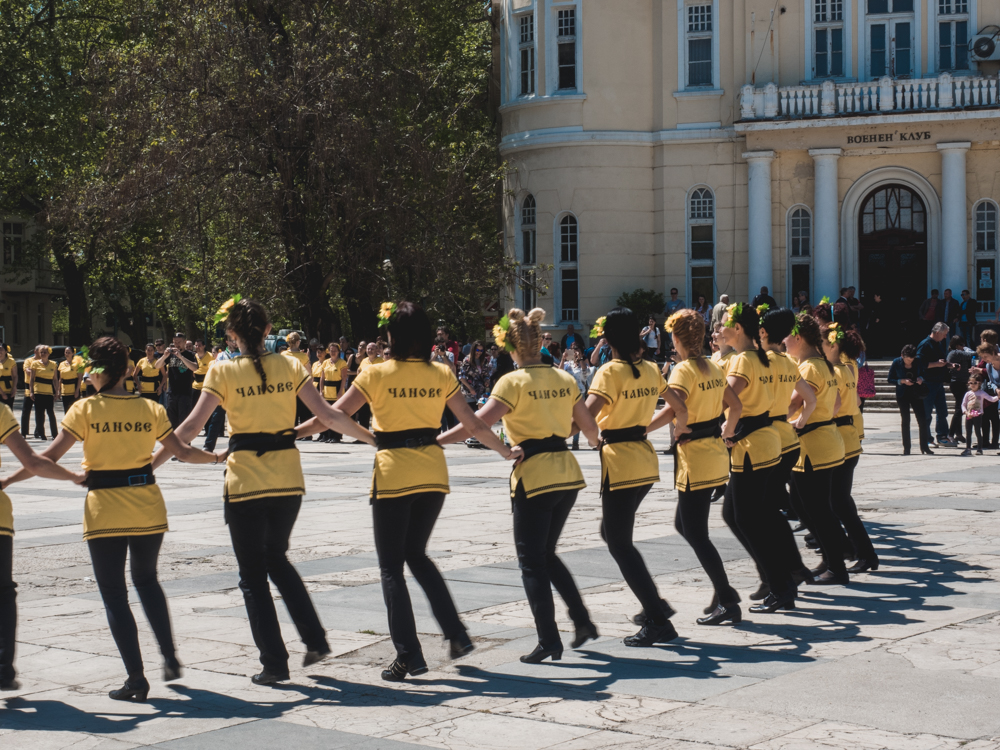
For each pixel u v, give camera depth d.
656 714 5.30
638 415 6.62
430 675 6.09
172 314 46.56
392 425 6.03
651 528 10.83
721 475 6.97
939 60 29.45
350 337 39.59
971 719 5.14
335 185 27.33
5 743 5.10
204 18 27.77
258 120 27.06
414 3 29.45
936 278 29.42
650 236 30.88
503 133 32.03
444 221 29.22
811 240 29.91
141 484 5.86
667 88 30.52
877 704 5.38
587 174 30.55
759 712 5.29
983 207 29.22
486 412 6.17
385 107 28.12
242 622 7.35
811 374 8.07
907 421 17.89
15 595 5.89
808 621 7.14
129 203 26.95
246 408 5.92
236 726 5.28
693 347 6.93
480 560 9.29
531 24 31.38
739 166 30.23
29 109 35.06
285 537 6.06
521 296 31.92
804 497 8.30
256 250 28.14
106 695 5.85
